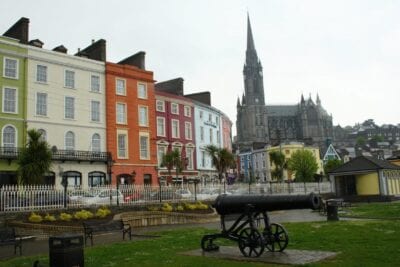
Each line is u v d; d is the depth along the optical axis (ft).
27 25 129.70
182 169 163.84
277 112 597.52
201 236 56.80
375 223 63.87
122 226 59.93
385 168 144.25
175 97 182.09
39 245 57.06
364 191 146.20
